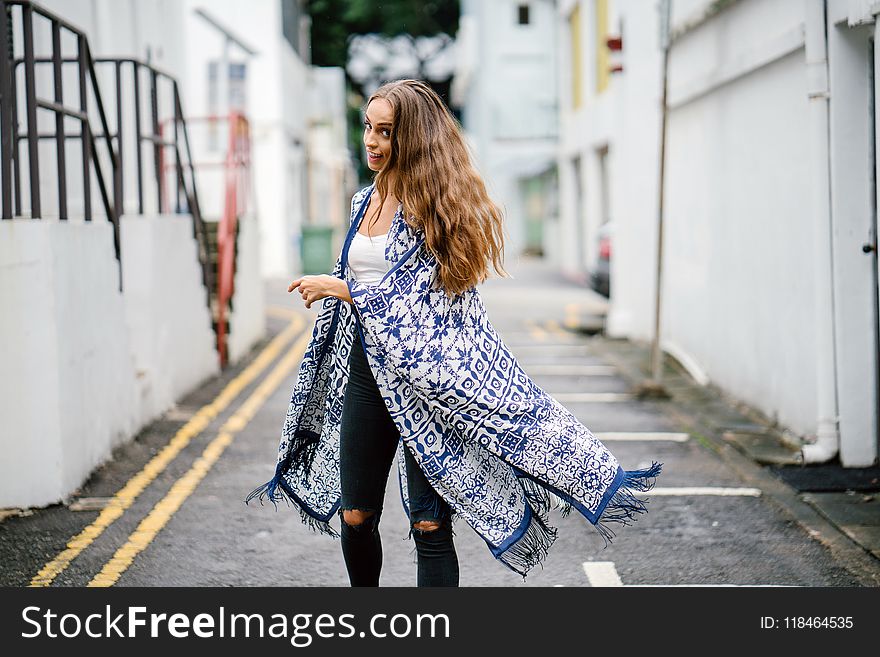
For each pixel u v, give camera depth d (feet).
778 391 25.00
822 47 20.89
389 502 19.22
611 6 52.42
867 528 17.24
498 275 11.18
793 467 21.36
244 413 27.22
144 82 39.24
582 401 29.25
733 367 29.01
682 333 35.65
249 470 21.36
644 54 39.88
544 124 106.63
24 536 17.02
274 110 77.97
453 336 10.88
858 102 20.71
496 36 106.73
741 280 28.04
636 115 41.22
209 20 51.39
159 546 16.55
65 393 18.86
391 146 10.90
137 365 26.18
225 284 35.04
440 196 10.69
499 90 107.24
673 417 26.86
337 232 114.52
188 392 29.78
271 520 17.97
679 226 35.65
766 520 17.93
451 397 10.85
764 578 15.06
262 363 36.11
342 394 11.68
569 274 83.56
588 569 15.48
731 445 23.41
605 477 11.25
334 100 124.88
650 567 15.57
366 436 11.29
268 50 77.20
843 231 20.84
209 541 16.81
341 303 11.48
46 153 27.96
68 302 19.16
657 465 11.50
